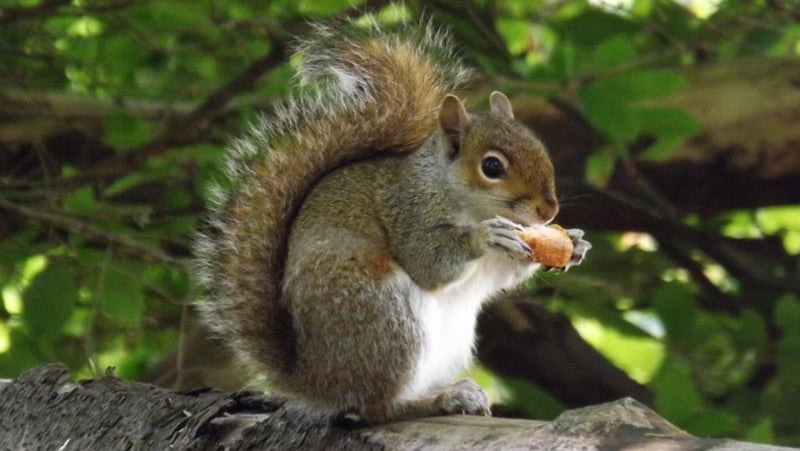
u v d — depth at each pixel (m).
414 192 7.97
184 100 12.82
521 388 11.92
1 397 7.62
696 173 13.48
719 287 14.56
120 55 12.95
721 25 13.09
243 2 12.70
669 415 10.68
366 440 6.43
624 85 11.13
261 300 7.41
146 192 12.82
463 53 12.09
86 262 11.80
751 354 12.40
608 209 13.38
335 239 7.53
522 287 11.48
